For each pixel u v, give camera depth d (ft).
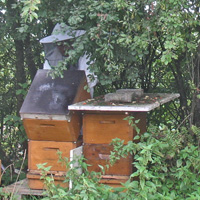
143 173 10.34
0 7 16.72
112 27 12.91
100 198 10.63
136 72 13.80
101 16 12.05
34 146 13.19
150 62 16.47
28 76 20.59
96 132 12.65
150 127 12.23
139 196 10.29
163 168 11.31
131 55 13.25
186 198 10.64
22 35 16.76
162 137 12.01
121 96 12.91
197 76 14.52
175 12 12.15
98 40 12.56
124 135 12.35
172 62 15.70
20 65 19.16
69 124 12.54
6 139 20.52
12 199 12.11
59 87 13.52
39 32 17.67
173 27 12.07
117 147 11.52
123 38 12.19
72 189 10.99
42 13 13.44
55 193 10.64
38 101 13.03
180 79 15.96
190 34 13.50
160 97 14.12
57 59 15.21
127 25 12.56
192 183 11.59
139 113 13.16
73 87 13.50
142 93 14.66
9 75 20.34
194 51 13.96
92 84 14.96
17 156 20.47
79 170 12.56
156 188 11.09
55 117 12.50
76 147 12.94
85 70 15.17
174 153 11.37
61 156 12.23
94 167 12.72
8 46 17.78
